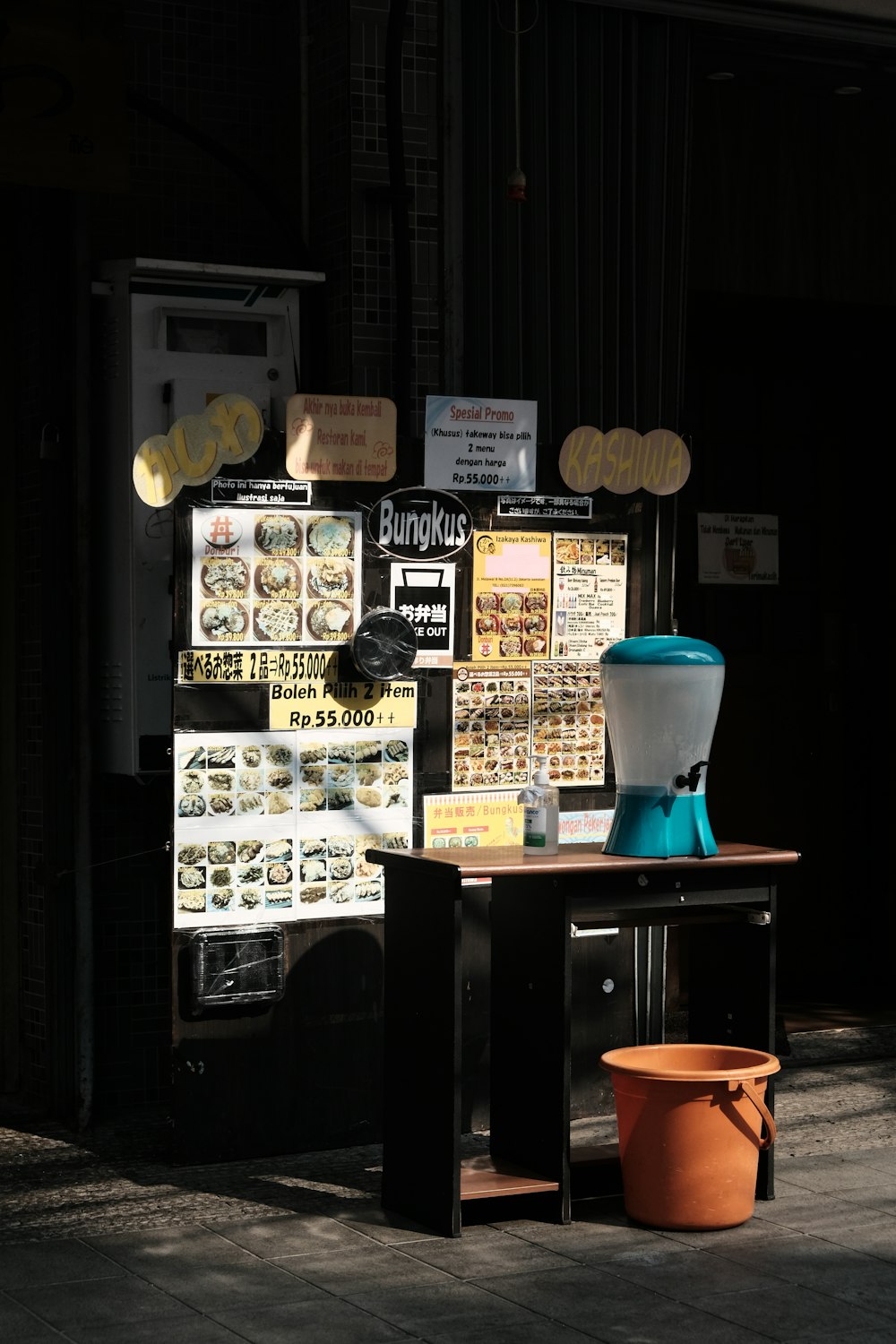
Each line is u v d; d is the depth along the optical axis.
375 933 5.34
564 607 5.68
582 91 5.92
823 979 7.29
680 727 4.59
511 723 5.60
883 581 7.27
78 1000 5.46
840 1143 5.30
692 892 4.68
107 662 5.54
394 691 5.38
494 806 5.57
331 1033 5.28
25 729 5.85
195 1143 5.10
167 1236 4.41
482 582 5.54
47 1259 4.23
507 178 5.76
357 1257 4.26
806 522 7.27
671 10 6.02
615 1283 4.07
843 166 6.99
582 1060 5.73
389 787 5.38
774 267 6.85
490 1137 4.89
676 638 4.71
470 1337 3.73
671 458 5.84
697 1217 4.45
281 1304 3.92
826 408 7.29
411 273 5.64
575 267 5.91
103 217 5.77
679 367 6.11
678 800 4.66
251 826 5.19
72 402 5.38
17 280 5.89
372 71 5.58
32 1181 4.92
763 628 7.21
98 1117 5.66
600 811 5.73
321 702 5.28
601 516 5.73
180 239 5.88
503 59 5.78
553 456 5.65
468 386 5.75
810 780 7.27
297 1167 5.09
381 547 5.37
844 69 6.62
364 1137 5.33
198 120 5.90
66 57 5.16
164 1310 3.88
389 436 5.37
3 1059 5.98
